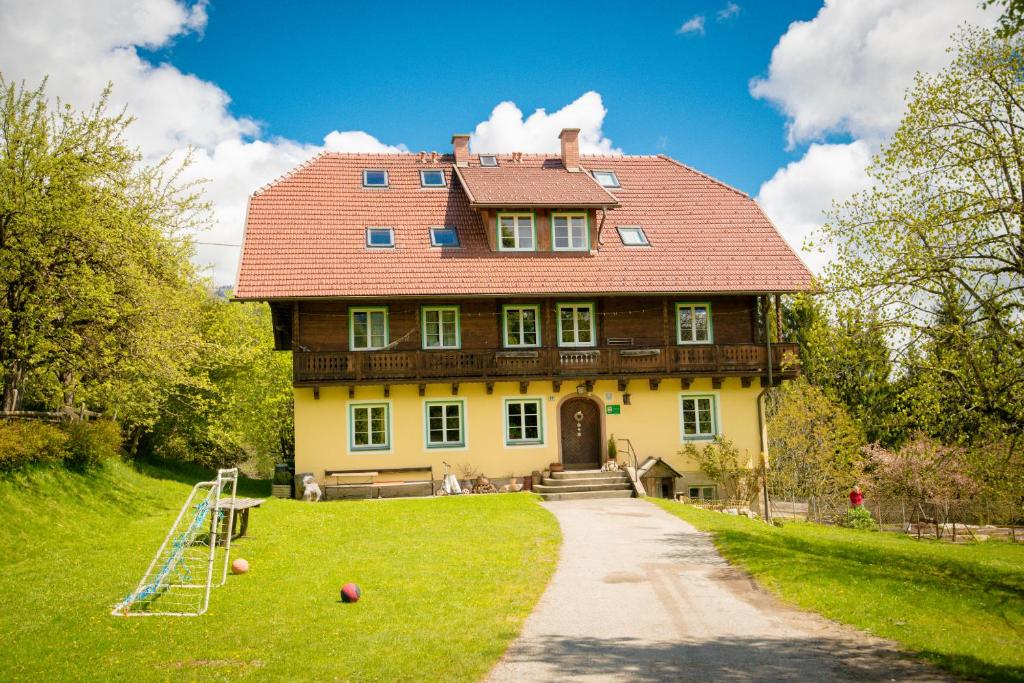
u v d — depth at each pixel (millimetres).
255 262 24938
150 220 19141
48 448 17281
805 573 14172
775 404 36625
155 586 11914
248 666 9242
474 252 26344
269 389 36312
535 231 26734
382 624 10992
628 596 12750
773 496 33312
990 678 9188
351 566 14375
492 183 27594
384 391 25109
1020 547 23766
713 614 11828
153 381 21344
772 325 36594
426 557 15148
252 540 16109
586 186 27766
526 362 25188
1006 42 15367
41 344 16219
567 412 26531
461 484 25031
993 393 14672
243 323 33125
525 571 14180
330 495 24062
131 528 16656
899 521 32000
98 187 17812
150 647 9875
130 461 24312
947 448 17391
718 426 26641
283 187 28000
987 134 15617
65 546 14883
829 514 31781
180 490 21844
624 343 26453
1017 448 15203
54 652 9609
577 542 16797
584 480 24344
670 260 26875
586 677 9023
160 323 18844
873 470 32188
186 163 20297
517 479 25422
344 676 8922
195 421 30906
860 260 15922
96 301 16766
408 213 27672
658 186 30625
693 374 25859
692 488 26484
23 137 16312
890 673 9312
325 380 24172
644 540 16984
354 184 28734
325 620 11156
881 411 21516
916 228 15164
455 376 24812
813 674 9242
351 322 25406
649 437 26391
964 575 15961
